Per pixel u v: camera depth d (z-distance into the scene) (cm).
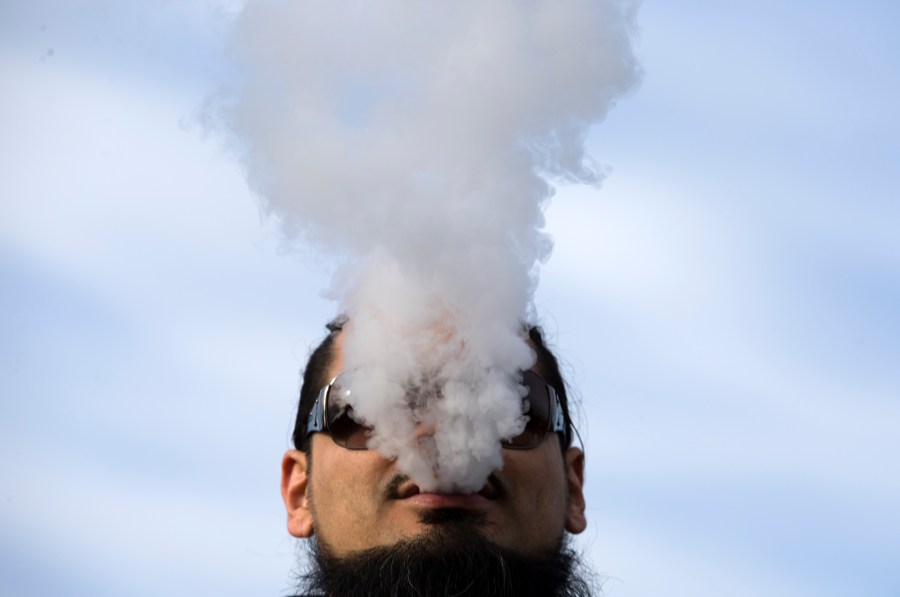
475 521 372
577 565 445
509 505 381
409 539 371
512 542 379
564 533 417
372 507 378
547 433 398
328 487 391
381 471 379
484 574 368
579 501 439
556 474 399
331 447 392
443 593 367
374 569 371
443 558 367
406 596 367
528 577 379
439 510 371
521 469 386
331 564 389
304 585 447
